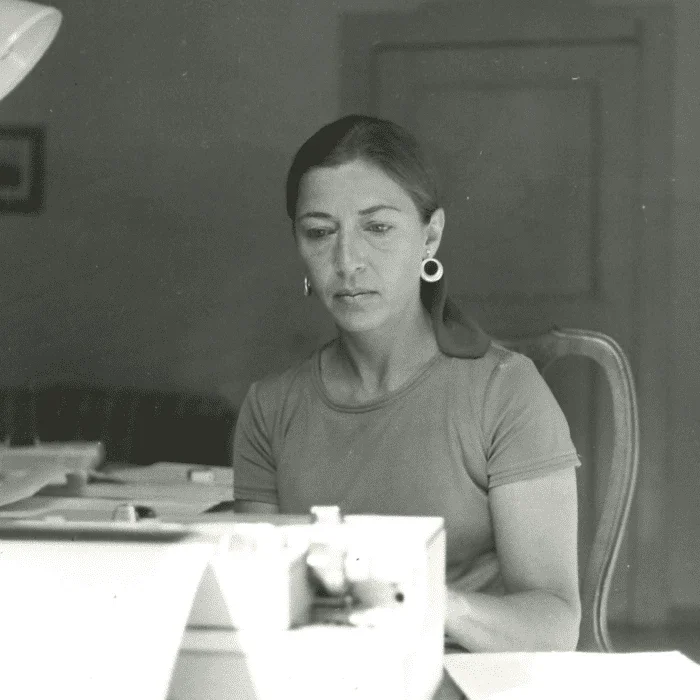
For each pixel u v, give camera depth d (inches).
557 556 118.3
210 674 71.4
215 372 238.5
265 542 74.1
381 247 120.0
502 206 232.2
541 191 231.6
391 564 74.8
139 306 238.8
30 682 64.2
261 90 235.6
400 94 232.8
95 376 238.1
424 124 232.7
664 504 239.9
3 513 113.6
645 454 238.5
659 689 83.5
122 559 71.9
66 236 239.1
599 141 229.9
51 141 238.1
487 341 125.1
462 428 120.4
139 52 236.4
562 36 229.6
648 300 232.8
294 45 234.1
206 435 236.4
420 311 124.7
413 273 122.4
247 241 237.5
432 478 121.0
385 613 74.5
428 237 126.3
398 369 123.5
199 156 237.6
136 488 158.9
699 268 231.5
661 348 234.8
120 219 239.1
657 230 231.9
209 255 238.2
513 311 232.7
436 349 124.3
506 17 228.4
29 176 238.4
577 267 232.4
